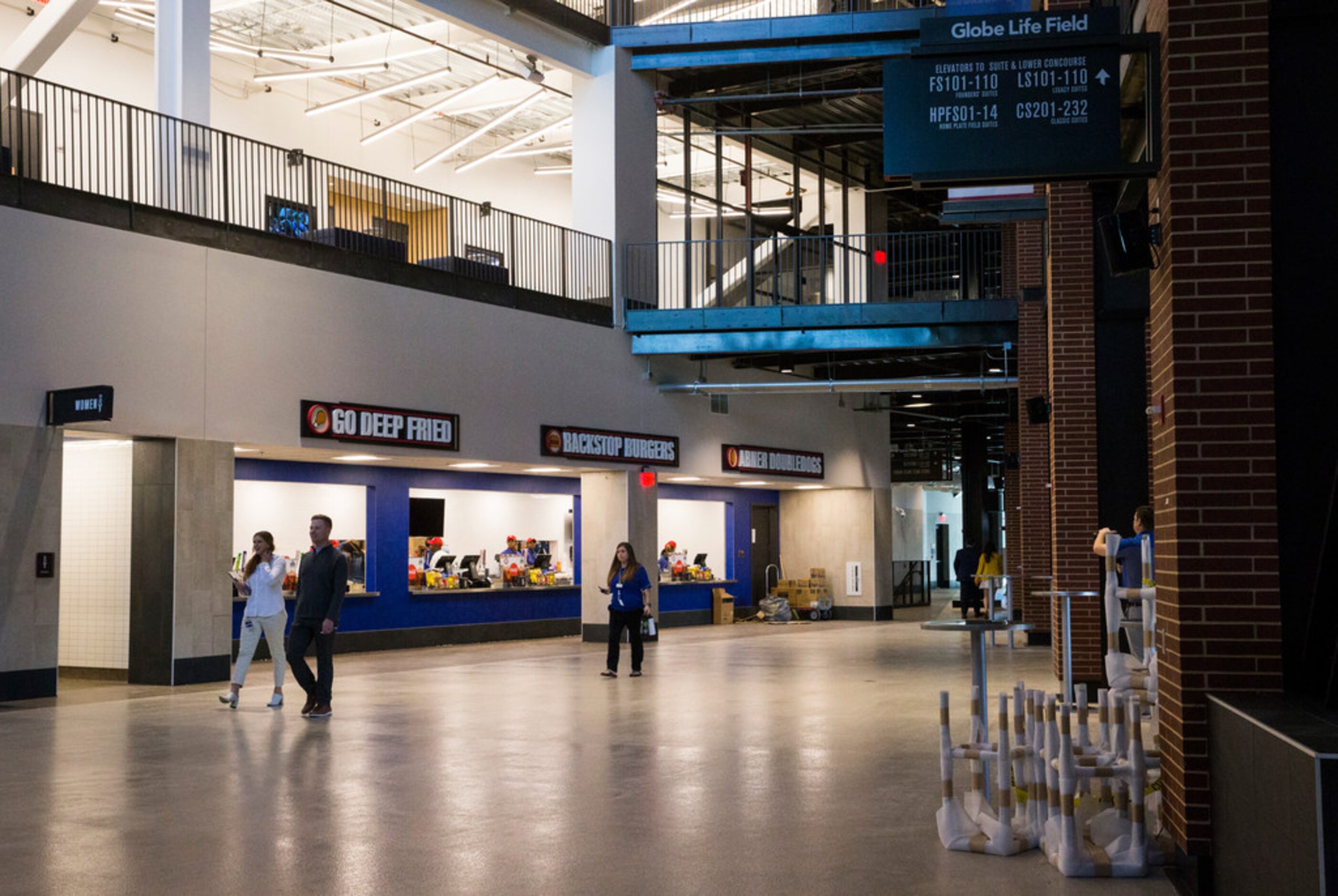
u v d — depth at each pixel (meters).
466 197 32.44
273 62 28.16
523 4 21.53
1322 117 6.14
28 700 13.66
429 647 21.28
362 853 6.50
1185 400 6.05
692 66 23.02
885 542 30.44
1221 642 5.91
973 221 14.03
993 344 21.11
